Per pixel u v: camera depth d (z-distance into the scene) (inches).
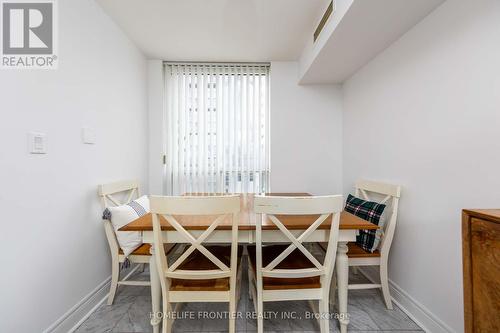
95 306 64.5
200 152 108.0
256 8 70.1
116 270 64.5
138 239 63.8
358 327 56.6
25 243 45.3
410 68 60.6
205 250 46.9
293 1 67.4
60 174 53.8
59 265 53.2
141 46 92.8
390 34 63.2
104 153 71.3
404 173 63.1
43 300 48.9
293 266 52.4
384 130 72.6
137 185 85.9
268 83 109.2
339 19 57.3
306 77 97.7
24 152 45.3
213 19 75.4
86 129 62.9
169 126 107.4
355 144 93.0
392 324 57.7
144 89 100.1
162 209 43.1
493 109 40.3
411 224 60.4
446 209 49.8
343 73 93.1
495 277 25.8
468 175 44.9
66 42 55.9
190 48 94.4
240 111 108.0
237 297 61.7
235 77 107.3
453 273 48.4
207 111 107.8
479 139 42.7
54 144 52.2
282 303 66.5
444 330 50.3
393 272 67.6
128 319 59.7
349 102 98.3
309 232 45.6
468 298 28.4
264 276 49.2
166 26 79.4
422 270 56.6
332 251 47.5
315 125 106.8
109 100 74.1
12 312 42.8
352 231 50.1
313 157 107.0
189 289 48.6
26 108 45.9
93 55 66.0
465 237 28.9
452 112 48.1
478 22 42.6
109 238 63.7
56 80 53.0
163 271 47.4
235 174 108.6
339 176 107.2
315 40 76.8
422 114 56.4
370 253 62.5
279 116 106.3
